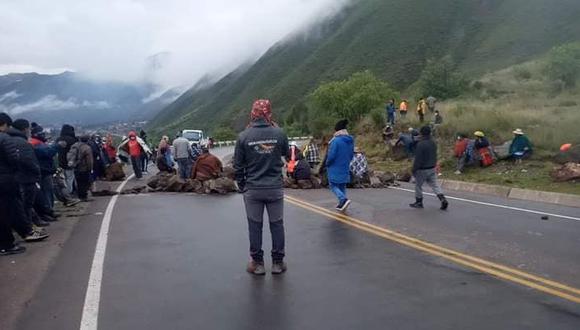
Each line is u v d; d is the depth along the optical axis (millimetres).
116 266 7406
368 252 8023
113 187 17359
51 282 6711
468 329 5070
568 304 5680
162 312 5645
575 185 14961
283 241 7035
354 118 53188
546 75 47469
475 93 51625
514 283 6398
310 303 5844
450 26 130500
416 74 117250
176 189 15828
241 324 5301
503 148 19719
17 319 5512
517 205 13055
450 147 22625
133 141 20922
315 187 16422
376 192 15672
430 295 6023
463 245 8406
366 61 131250
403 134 25156
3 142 8133
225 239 9086
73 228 10195
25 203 9406
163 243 8797
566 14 108000
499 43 110375
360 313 5523
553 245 8398
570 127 19703
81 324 5348
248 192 6949
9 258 7898
